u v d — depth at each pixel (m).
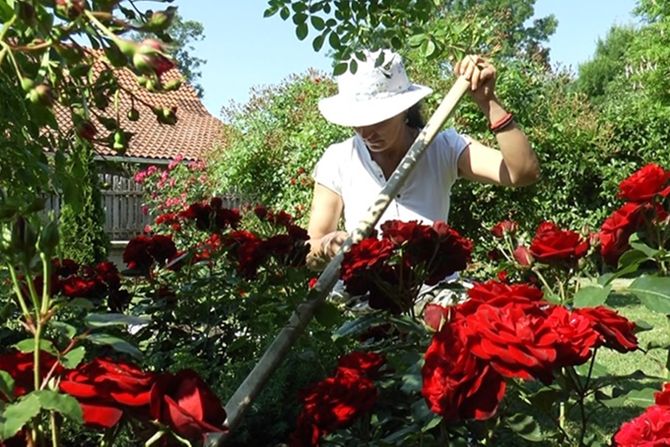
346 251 1.91
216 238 2.90
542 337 1.17
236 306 2.64
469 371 1.20
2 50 1.09
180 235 4.13
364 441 1.63
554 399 1.46
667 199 1.93
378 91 2.51
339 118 2.50
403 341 1.91
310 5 2.05
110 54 0.98
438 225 1.87
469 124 7.29
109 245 9.12
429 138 2.02
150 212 10.49
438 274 1.93
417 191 2.61
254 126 9.18
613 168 8.39
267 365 1.78
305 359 2.09
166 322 2.76
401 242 1.85
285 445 1.79
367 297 2.08
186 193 9.85
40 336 1.00
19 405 0.94
